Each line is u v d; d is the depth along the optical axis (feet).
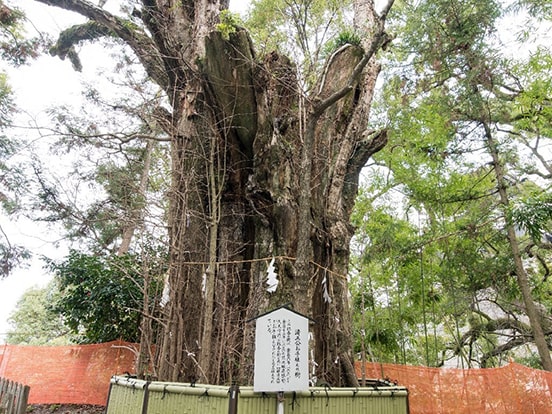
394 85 31.94
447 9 25.81
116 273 24.09
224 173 16.22
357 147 20.36
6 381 17.97
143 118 18.12
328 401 10.94
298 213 15.60
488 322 33.09
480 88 25.98
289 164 16.28
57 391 22.12
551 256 32.53
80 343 27.25
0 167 26.53
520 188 32.68
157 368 14.30
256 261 15.51
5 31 29.81
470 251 25.89
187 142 17.90
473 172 29.73
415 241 26.32
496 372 21.11
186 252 15.66
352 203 19.47
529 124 24.76
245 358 13.33
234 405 9.73
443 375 21.90
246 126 16.71
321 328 15.35
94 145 18.42
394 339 27.68
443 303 30.27
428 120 26.86
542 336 22.90
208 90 16.94
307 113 17.95
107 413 12.10
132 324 24.54
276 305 14.10
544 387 19.80
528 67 23.79
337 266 16.74
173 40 20.47
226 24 15.02
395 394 12.21
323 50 23.70
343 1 24.06
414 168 27.35
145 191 19.13
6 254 26.58
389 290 29.04
